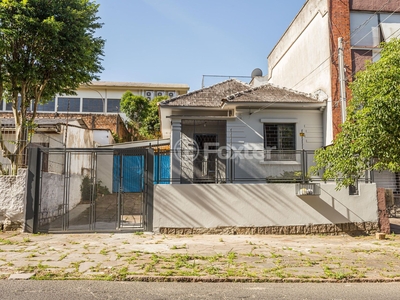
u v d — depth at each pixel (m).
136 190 18.41
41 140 16.09
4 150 11.57
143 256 7.50
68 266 6.64
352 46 14.95
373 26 15.30
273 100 14.32
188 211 10.46
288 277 6.21
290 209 10.73
